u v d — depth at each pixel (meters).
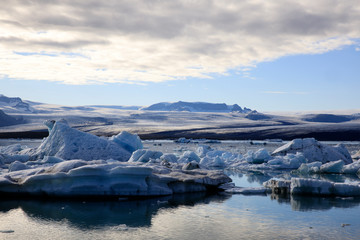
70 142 25.34
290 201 14.76
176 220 11.84
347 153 33.09
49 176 14.43
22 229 10.80
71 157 24.42
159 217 12.18
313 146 32.34
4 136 134.00
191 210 13.16
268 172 26.05
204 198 15.27
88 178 14.41
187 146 79.31
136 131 156.50
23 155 25.72
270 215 12.50
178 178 16.53
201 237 10.11
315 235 10.32
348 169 25.50
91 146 25.39
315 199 15.21
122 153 25.78
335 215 12.52
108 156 25.16
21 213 12.51
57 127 26.73
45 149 26.05
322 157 31.80
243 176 23.50
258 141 124.25
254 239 9.97
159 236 10.20
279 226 11.17
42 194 14.74
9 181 14.58
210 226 11.15
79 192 14.49
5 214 12.38
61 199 14.50
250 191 16.72
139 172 14.53
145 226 11.13
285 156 30.69
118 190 14.70
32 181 14.48
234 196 15.80
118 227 10.95
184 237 10.12
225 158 33.72
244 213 12.77
